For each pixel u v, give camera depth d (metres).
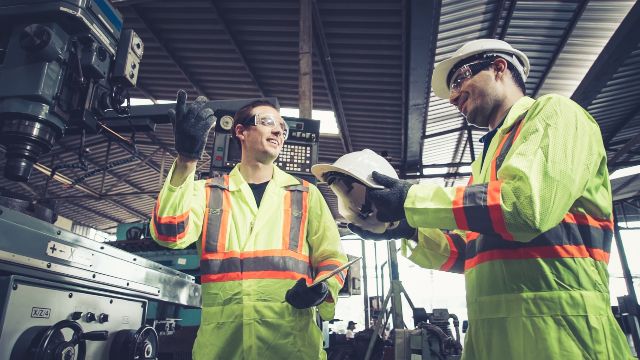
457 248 1.46
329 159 9.93
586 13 5.20
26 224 1.14
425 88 5.92
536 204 0.86
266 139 1.54
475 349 1.08
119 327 1.50
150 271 1.67
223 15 5.92
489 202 0.90
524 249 1.01
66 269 1.25
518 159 0.94
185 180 1.26
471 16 5.32
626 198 9.21
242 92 7.77
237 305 1.26
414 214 0.97
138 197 13.12
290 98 7.77
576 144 0.95
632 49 5.00
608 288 1.00
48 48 1.46
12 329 1.09
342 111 7.70
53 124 1.53
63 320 1.23
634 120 8.04
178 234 1.25
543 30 5.59
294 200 1.48
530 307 0.96
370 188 1.03
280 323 1.26
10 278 1.09
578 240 1.00
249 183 1.56
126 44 1.77
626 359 0.92
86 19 1.55
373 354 4.12
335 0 5.35
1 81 1.49
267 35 6.21
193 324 2.58
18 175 1.48
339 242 1.48
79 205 13.23
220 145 2.44
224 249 1.35
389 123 8.09
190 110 1.20
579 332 0.91
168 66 7.27
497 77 1.28
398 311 4.07
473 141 9.05
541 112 1.01
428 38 4.73
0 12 1.52
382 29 5.70
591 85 5.80
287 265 1.34
